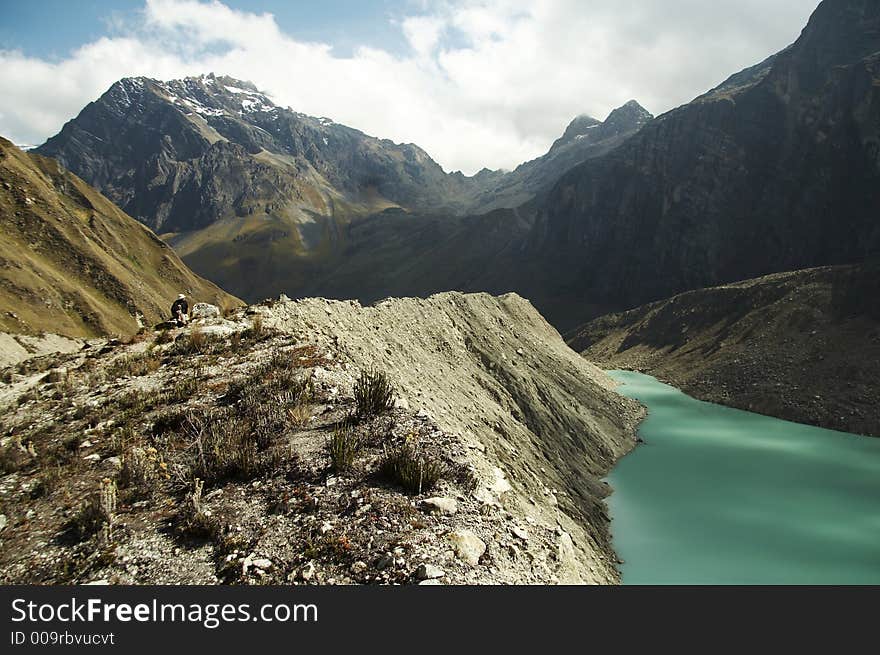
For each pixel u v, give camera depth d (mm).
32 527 9562
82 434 13453
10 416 15805
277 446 11773
